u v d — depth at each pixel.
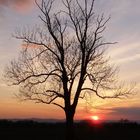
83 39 29.59
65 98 29.34
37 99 29.56
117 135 47.03
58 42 29.58
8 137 43.66
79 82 29.33
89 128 56.12
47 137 43.62
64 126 65.38
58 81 29.64
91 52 29.58
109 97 29.86
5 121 68.94
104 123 64.00
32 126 64.31
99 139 41.28
